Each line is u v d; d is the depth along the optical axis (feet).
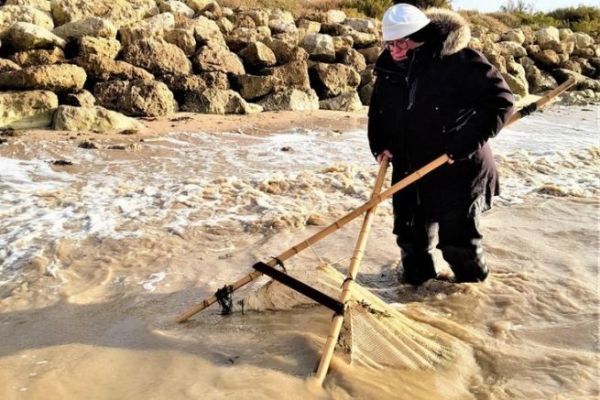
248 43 47.70
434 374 11.01
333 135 36.11
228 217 19.83
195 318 13.03
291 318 12.96
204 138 33.53
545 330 12.70
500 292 14.33
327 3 73.97
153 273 15.48
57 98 35.42
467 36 12.06
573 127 44.14
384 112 13.02
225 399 10.11
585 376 10.93
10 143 29.58
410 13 11.75
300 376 10.84
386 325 11.61
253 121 39.42
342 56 53.16
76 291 14.42
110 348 11.75
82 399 10.19
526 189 24.12
